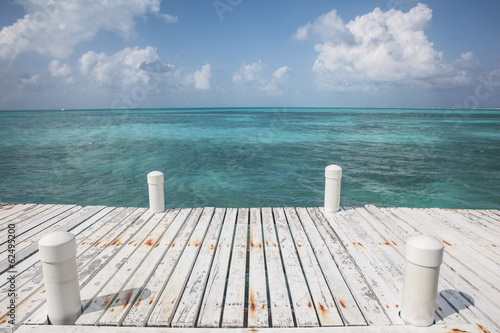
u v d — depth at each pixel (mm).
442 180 11906
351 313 2916
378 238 4668
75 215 5914
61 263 2648
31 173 12805
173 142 23828
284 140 25641
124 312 2885
